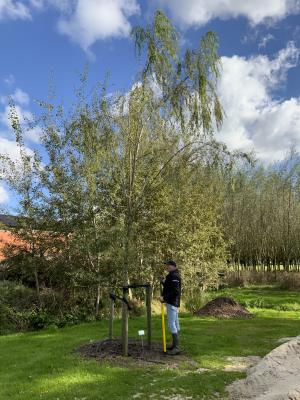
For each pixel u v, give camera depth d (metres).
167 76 8.33
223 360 7.93
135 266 9.64
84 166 12.92
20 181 13.52
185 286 16.34
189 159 8.58
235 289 23.89
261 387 6.00
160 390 6.14
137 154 8.68
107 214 12.19
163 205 13.66
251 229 29.39
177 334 8.24
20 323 11.98
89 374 6.80
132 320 12.66
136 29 8.29
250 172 27.73
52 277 13.70
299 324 12.18
